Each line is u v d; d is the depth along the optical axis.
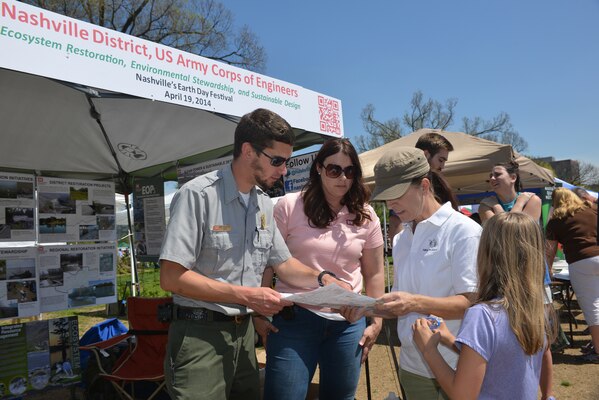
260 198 2.27
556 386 4.16
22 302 4.32
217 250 2.02
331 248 2.48
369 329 2.59
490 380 1.50
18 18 2.44
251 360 2.26
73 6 14.29
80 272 4.80
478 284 1.67
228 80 3.62
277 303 1.93
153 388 3.92
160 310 2.09
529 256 1.54
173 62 3.22
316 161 2.50
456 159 6.47
